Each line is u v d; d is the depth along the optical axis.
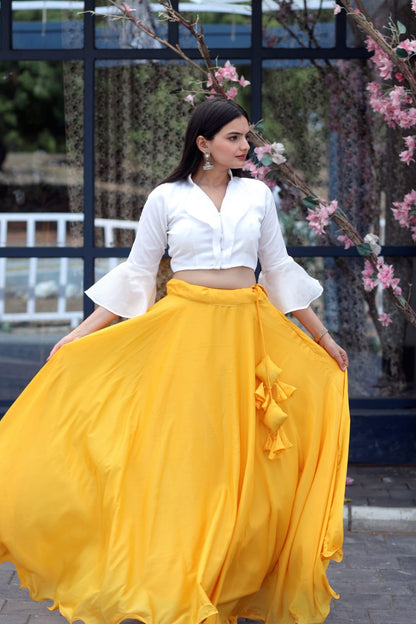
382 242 6.07
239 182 3.35
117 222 6.18
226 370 3.20
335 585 3.95
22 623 3.52
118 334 3.24
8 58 5.96
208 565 3.03
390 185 6.05
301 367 3.38
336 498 3.28
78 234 6.38
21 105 6.45
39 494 3.19
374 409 6.09
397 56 4.68
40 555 3.21
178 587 3.02
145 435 3.17
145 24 5.91
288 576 3.27
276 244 3.44
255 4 5.83
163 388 3.18
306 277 3.49
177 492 3.11
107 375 3.24
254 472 3.25
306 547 3.24
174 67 6.07
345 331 6.17
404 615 3.61
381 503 5.10
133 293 3.39
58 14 5.99
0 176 6.59
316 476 3.32
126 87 6.10
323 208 4.81
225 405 3.20
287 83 5.98
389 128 6.01
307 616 3.24
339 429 3.36
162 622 2.97
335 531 3.23
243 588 3.22
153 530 3.08
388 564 4.24
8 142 6.55
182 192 3.27
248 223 3.27
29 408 3.24
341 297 6.14
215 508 3.13
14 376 7.11
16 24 6.00
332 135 6.02
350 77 5.97
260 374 3.27
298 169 6.05
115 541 3.07
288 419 3.34
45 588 3.24
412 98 4.90
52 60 5.99
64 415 3.22
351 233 4.88
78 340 3.25
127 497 3.13
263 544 3.23
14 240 6.54
